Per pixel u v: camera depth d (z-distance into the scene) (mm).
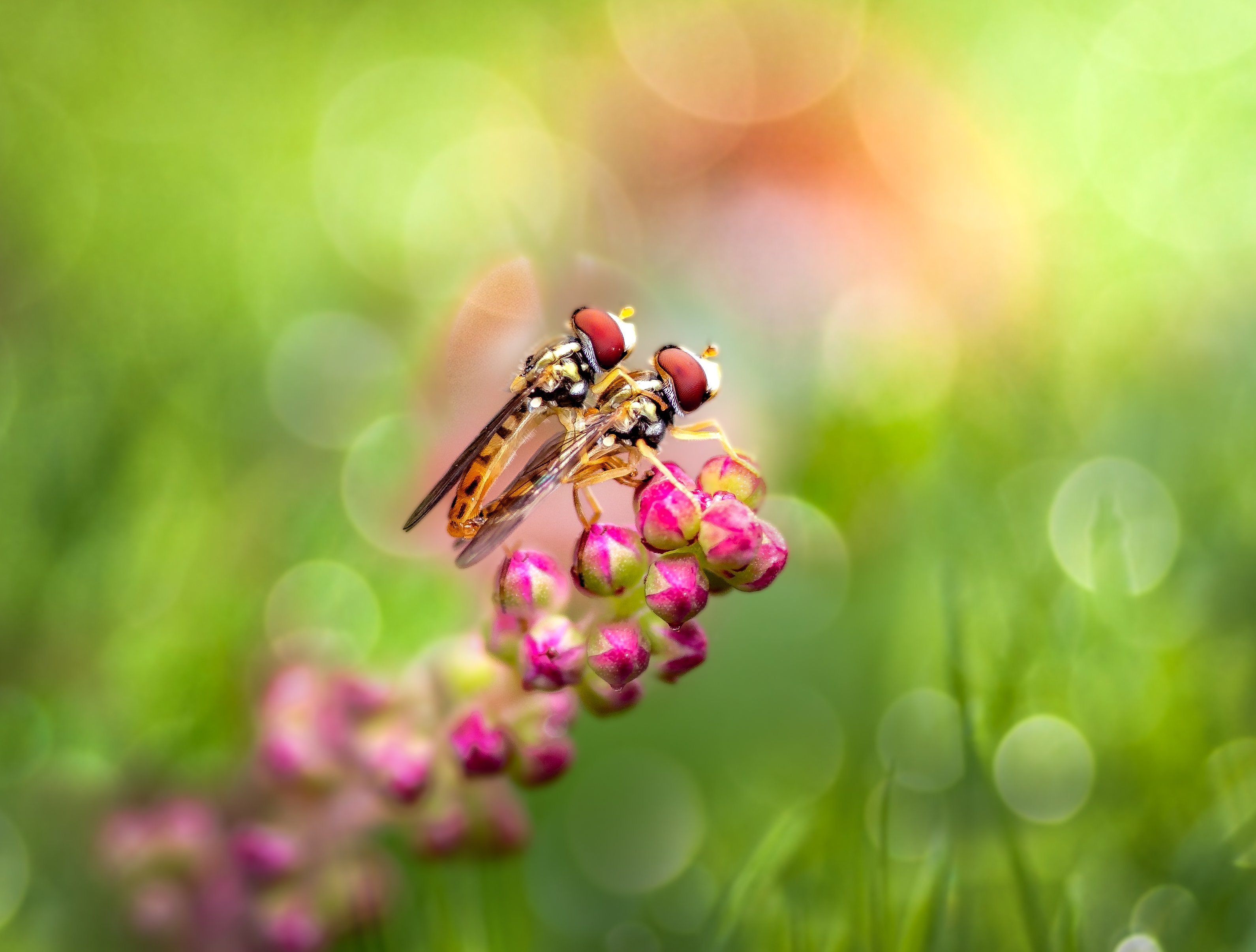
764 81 246
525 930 124
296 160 246
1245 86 229
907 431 157
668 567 108
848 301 176
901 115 228
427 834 119
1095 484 141
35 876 126
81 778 129
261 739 120
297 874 120
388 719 118
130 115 241
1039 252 188
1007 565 135
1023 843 121
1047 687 130
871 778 127
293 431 165
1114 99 233
